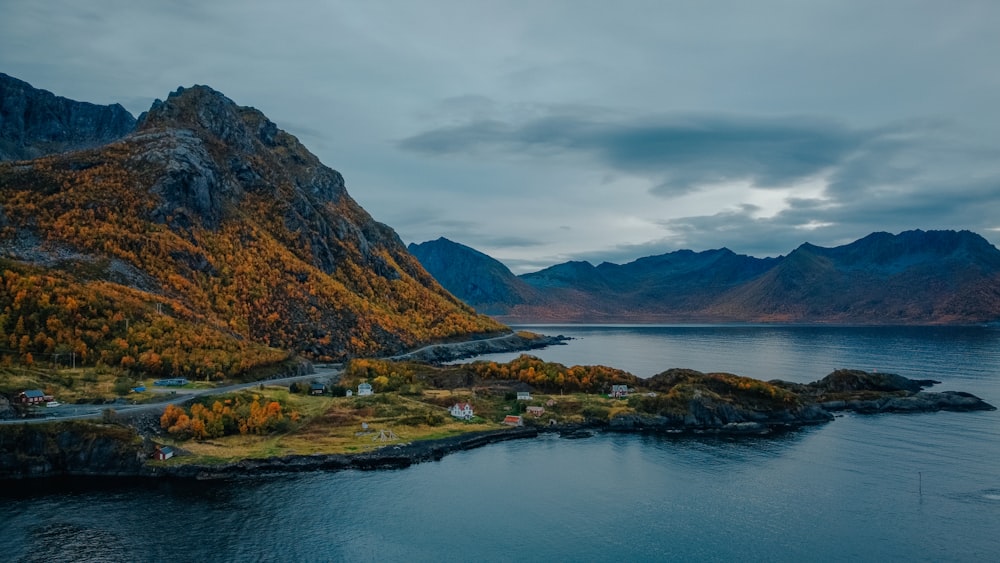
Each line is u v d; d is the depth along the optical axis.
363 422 175.75
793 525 120.38
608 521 122.25
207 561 103.69
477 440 171.88
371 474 144.62
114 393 168.75
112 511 120.31
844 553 109.69
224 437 158.50
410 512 124.94
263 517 120.31
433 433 173.25
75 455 138.00
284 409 174.62
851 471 149.25
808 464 154.75
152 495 128.25
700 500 132.50
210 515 120.25
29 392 154.62
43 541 107.94
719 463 156.12
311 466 146.38
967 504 129.00
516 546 111.94
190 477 137.50
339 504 127.44
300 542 111.31
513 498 132.88
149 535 111.44
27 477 134.50
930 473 147.38
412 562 106.00
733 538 115.31
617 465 154.50
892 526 119.56
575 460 158.12
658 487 139.75
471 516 123.69
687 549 111.44
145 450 141.75
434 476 144.75
